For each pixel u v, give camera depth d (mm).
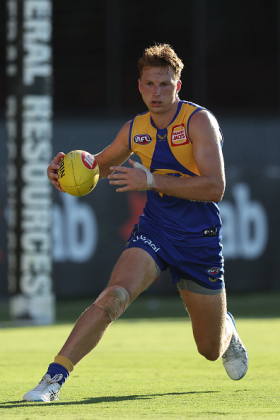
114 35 62188
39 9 34812
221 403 13547
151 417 11789
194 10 62625
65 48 62031
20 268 34906
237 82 64875
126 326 32875
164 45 14234
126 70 62438
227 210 47344
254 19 64688
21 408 12641
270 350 23891
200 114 14367
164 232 14680
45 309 35062
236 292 47719
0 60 61719
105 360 21672
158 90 14031
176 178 13883
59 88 61875
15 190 34938
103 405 13203
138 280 13883
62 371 13336
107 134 52406
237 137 54594
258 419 11609
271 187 48438
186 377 17891
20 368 19859
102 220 45719
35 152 34812
